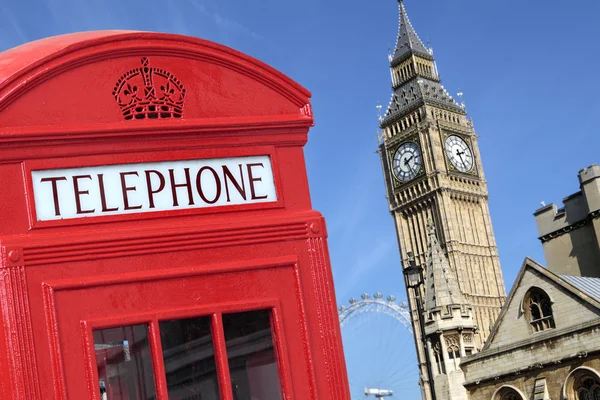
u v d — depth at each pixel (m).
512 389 42.00
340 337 4.48
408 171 130.12
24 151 3.96
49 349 3.82
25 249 3.85
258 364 4.29
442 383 44.38
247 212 4.42
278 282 4.39
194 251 4.21
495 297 125.75
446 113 131.88
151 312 4.03
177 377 4.04
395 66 135.50
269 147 4.57
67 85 4.12
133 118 4.23
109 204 4.09
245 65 4.58
